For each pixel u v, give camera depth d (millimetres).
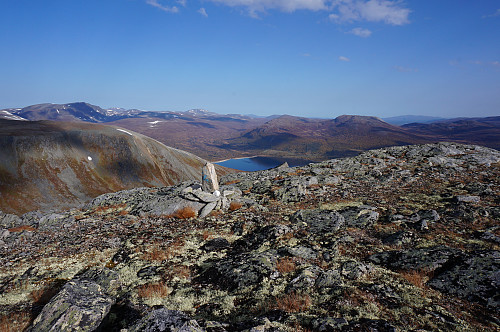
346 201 30938
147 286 14359
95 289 12234
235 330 8586
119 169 128750
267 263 15320
